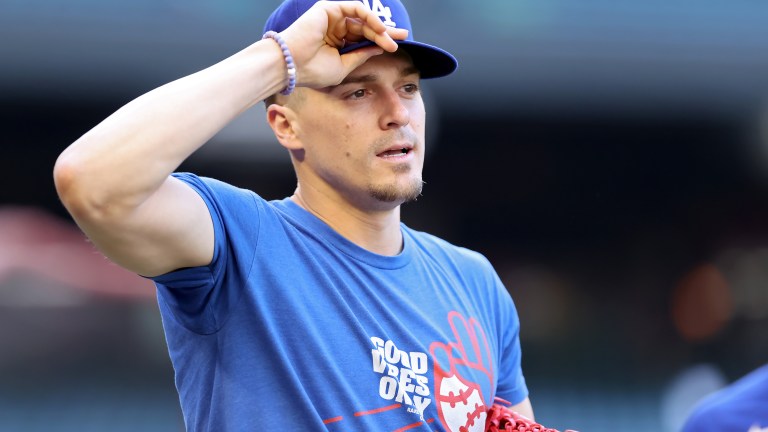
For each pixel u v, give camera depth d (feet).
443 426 27.94
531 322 166.20
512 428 29.30
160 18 125.90
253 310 26.61
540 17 132.46
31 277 107.76
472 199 170.91
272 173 136.77
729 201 169.78
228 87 24.86
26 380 106.93
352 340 27.32
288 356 26.63
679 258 168.35
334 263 28.37
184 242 24.98
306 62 26.40
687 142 166.50
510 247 172.24
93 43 124.88
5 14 121.70
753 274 154.40
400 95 28.89
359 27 27.12
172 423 108.88
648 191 171.01
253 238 27.07
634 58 134.51
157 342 110.01
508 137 165.89
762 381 36.60
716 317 148.56
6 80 130.93
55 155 156.04
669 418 128.36
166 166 23.63
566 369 144.05
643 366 144.87
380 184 28.22
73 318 108.17
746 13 136.15
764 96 139.85
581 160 169.68
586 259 171.01
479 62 132.57
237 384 26.50
